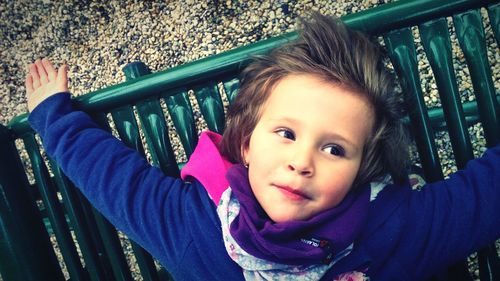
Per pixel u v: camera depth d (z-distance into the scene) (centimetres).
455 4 94
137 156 112
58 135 108
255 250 95
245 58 104
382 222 102
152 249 107
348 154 92
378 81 96
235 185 100
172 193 109
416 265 100
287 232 92
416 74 102
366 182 104
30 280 120
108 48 183
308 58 97
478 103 103
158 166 118
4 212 115
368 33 101
